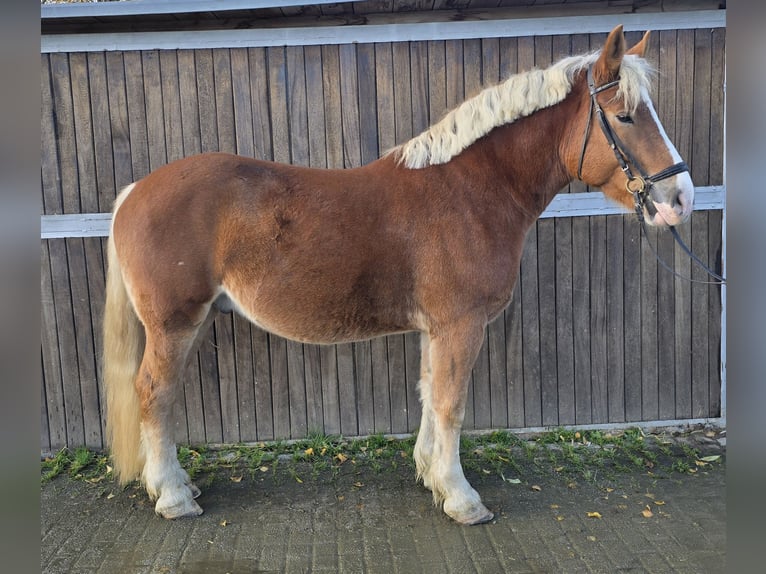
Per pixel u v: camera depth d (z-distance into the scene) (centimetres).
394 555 217
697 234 314
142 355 258
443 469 239
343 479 279
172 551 221
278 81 294
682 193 212
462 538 227
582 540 225
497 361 319
